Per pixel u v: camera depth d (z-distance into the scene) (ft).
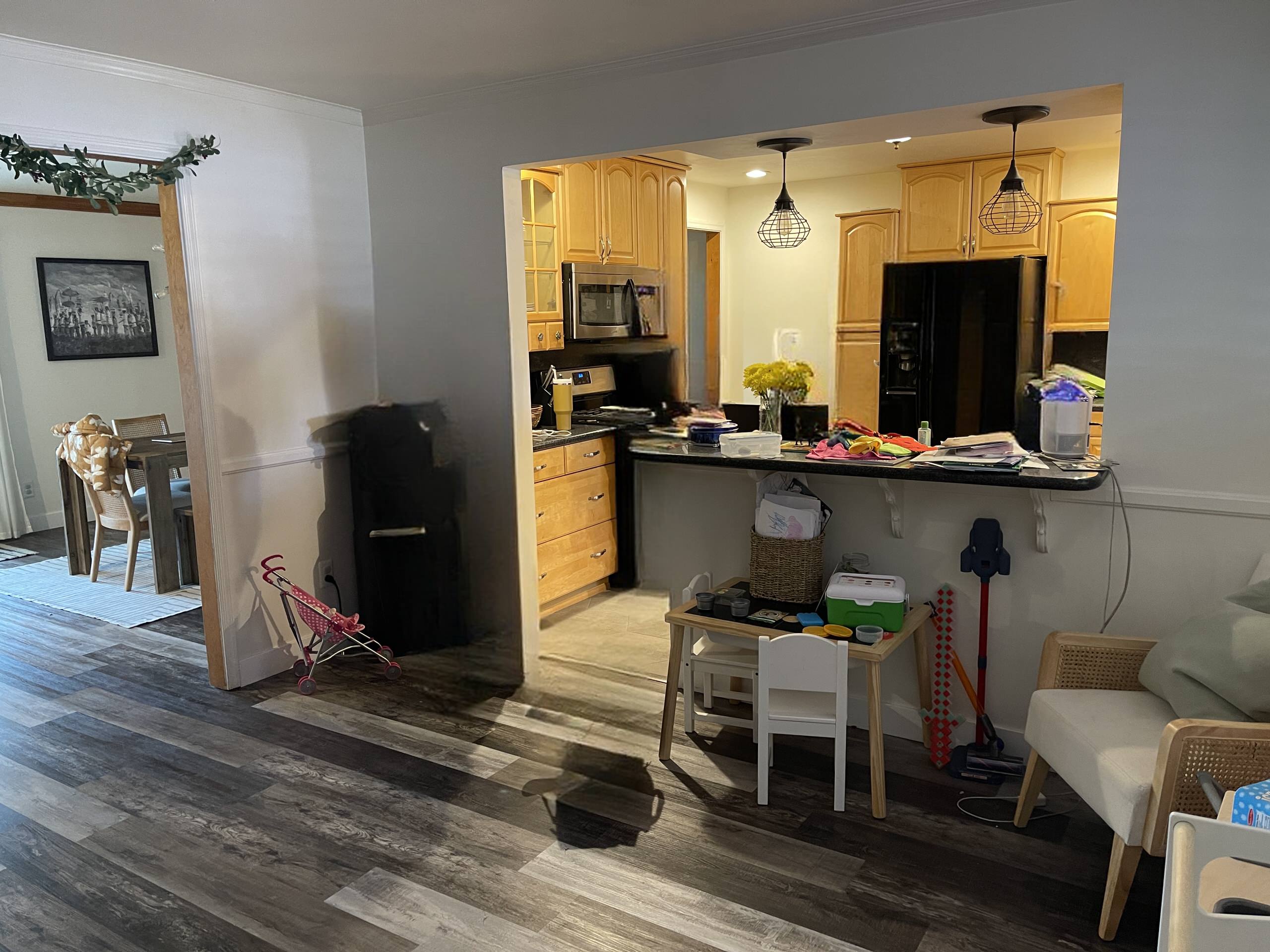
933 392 17.21
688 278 20.58
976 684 10.16
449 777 9.86
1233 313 8.24
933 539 10.16
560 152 11.71
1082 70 8.55
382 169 13.37
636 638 14.21
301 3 8.63
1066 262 17.40
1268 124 7.88
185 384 11.74
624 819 8.95
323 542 13.55
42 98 9.86
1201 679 6.96
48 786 9.79
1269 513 8.28
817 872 8.03
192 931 7.39
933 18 9.07
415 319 13.39
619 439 16.37
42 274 21.08
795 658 8.80
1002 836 8.56
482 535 12.70
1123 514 9.03
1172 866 4.10
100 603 16.42
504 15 9.13
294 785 9.75
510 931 7.29
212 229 11.62
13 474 21.13
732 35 9.91
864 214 19.93
